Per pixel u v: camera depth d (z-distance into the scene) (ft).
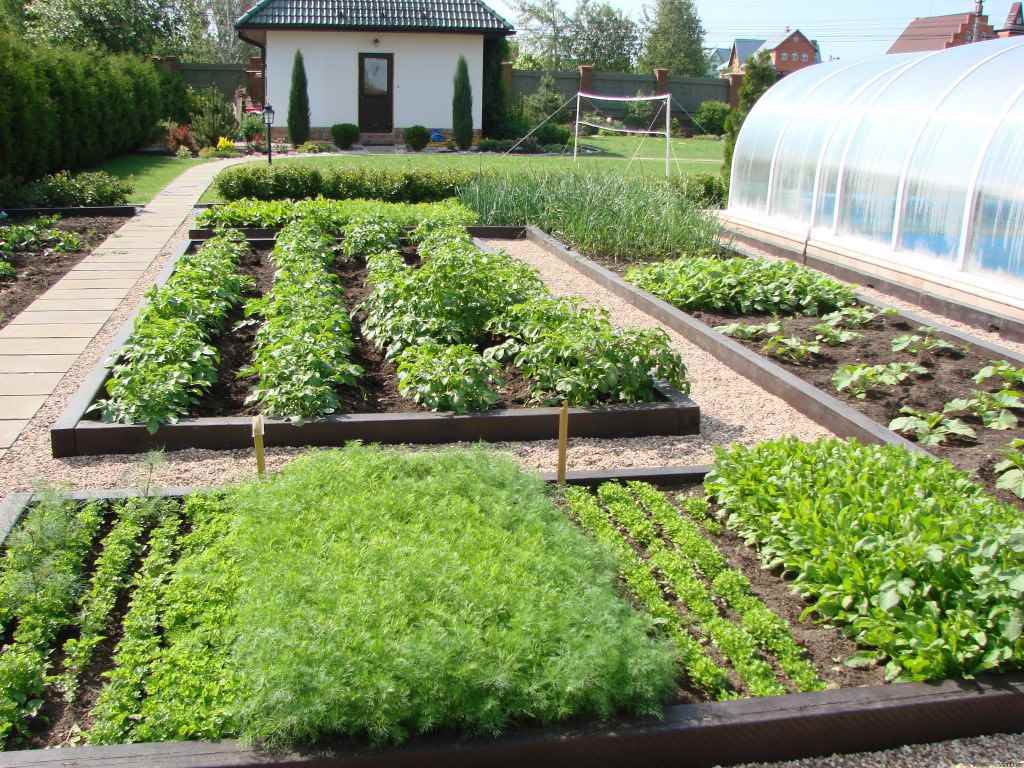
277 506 12.57
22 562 12.08
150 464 14.60
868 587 11.34
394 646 9.30
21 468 16.46
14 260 34.12
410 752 8.89
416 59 81.87
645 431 18.42
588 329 19.45
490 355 19.94
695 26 176.55
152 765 8.68
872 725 9.72
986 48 32.83
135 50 98.32
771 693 10.13
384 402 19.17
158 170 63.87
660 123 109.70
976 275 29.04
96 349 23.63
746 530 13.79
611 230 36.99
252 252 35.09
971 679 10.10
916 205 31.86
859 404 19.72
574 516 14.32
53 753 8.81
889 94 34.91
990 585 10.48
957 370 21.95
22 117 48.75
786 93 43.19
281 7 79.82
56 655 11.00
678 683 10.39
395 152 77.66
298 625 9.57
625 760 9.30
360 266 33.65
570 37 182.39
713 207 47.37
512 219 42.60
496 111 85.81
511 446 17.71
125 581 12.33
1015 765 9.56
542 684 9.27
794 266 30.25
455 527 12.22
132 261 34.58
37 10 92.53
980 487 13.78
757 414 19.85
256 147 76.23
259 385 18.57
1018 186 27.20
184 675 9.98
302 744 8.95
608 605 10.57
